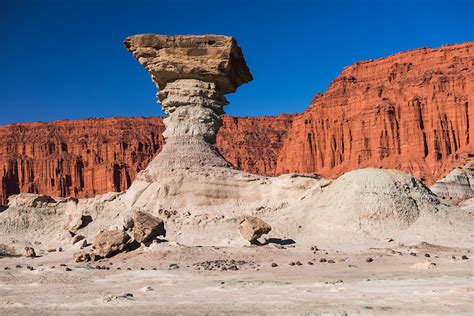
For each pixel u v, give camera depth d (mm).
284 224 48250
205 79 59375
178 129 58906
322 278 27250
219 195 53719
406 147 175500
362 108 194375
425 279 24891
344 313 17953
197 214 51250
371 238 45312
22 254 47500
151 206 53188
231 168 58438
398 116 182000
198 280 28375
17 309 20625
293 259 36406
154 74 59312
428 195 52312
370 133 186625
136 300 22078
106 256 40562
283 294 22172
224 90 62000
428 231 45938
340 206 49250
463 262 31812
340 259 35406
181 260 37062
